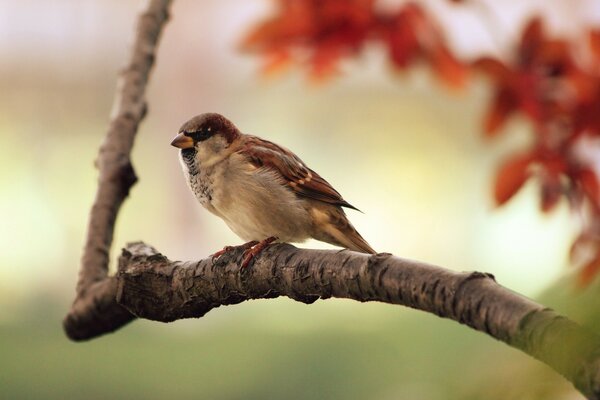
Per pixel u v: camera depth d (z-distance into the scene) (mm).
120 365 7918
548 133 6133
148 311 6059
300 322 9797
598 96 6121
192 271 6039
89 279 6102
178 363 7961
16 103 19250
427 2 6172
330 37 6184
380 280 5961
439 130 18047
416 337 7504
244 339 8938
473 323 5930
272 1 6188
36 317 11727
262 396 7324
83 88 19500
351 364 7598
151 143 18016
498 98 6141
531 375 5934
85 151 19312
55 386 7277
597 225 6121
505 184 6141
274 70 6203
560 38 6129
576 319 5254
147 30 6168
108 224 6121
